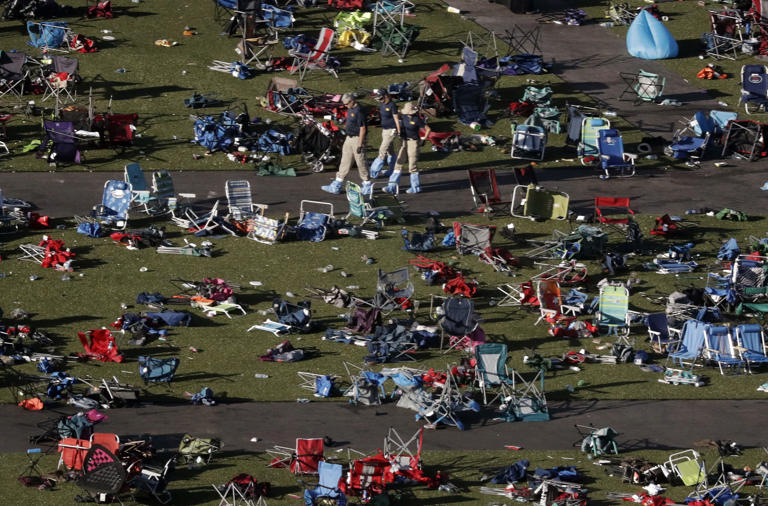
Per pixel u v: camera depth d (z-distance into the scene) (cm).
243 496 9944
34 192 15325
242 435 11000
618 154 16888
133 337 12350
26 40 19412
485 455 10938
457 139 17375
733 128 17588
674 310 13375
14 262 13750
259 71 19025
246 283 13625
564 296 13638
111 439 10306
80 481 9912
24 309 12825
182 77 18612
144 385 11662
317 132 16638
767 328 13125
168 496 10038
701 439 11362
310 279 13788
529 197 15388
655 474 10662
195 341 12456
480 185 15762
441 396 11431
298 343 12550
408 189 16062
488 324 13125
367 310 12900
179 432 10962
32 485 10125
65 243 14212
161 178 14888
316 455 10506
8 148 16375
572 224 15388
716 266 14600
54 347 12150
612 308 13162
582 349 12769
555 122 17975
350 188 14788
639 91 18975
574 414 11669
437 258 14375
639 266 14550
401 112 15738
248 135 17038
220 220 14738
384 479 10294
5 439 10738
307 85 18575
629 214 15775
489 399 11862
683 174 17088
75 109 17025
